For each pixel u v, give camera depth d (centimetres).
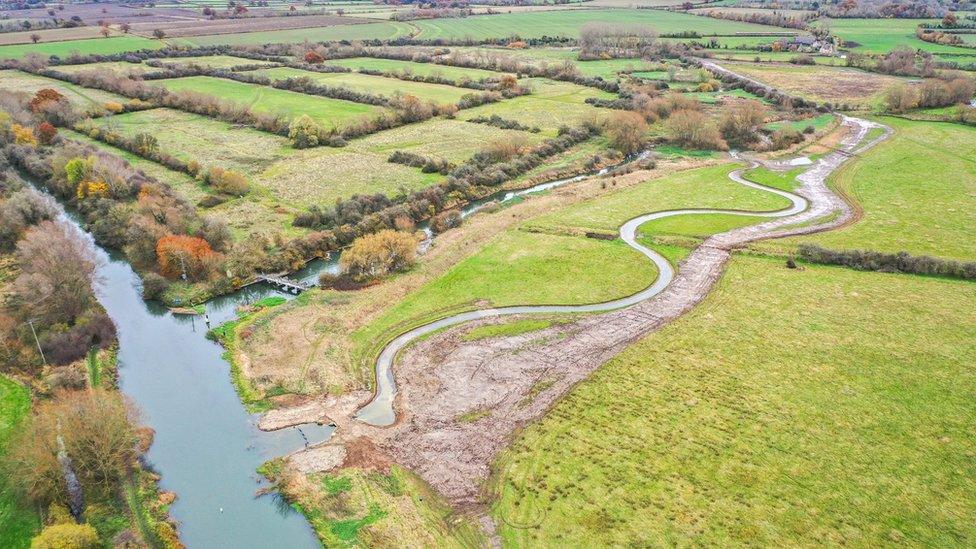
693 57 18800
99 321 6488
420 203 9269
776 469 4634
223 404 5544
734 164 11356
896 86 14000
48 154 10962
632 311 6769
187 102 14138
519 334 6406
